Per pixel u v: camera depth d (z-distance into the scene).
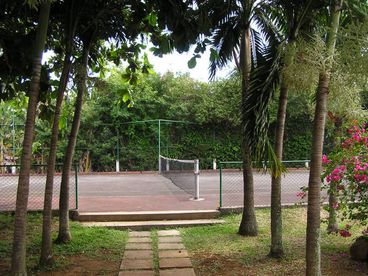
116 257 6.39
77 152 21.70
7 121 20.42
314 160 4.23
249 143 5.18
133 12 6.88
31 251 6.59
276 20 7.07
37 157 20.33
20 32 6.73
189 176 14.43
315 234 4.25
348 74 4.00
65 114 8.03
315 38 4.36
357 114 5.96
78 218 8.90
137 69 8.37
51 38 7.49
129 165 22.50
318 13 5.39
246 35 7.11
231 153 23.86
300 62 4.20
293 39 5.18
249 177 7.75
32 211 8.99
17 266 4.57
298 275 5.46
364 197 6.17
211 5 6.77
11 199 11.38
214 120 23.48
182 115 23.52
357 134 6.23
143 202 10.93
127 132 22.44
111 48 8.16
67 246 6.83
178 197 11.98
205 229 8.38
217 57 6.97
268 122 5.17
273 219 6.27
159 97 23.25
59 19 6.59
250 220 7.75
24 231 4.64
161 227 8.59
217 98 23.16
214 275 5.54
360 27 3.96
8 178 18.27
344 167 6.13
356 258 6.11
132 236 7.88
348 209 7.13
